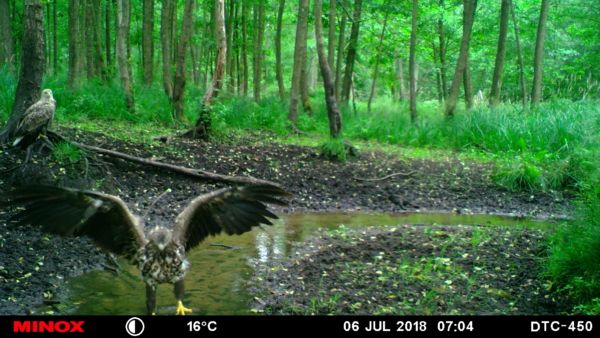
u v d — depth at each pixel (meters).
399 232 9.53
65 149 10.41
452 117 19.50
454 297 6.84
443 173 14.45
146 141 13.62
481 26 27.66
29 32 10.66
